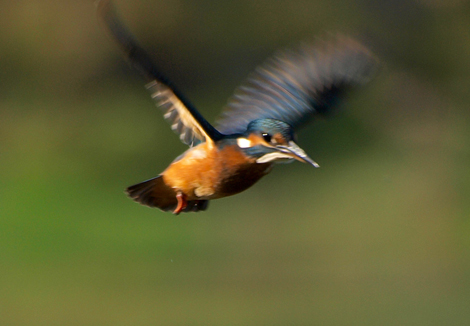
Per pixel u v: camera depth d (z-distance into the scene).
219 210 18.44
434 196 19.06
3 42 23.53
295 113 7.06
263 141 6.07
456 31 23.86
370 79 7.11
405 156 21.14
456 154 21.17
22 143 20.19
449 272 15.69
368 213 18.33
